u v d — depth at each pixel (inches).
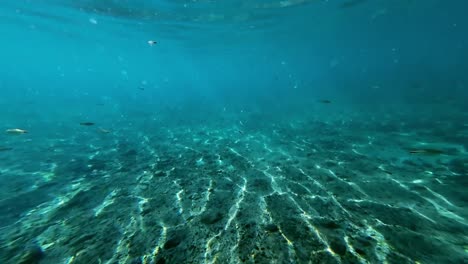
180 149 374.3
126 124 623.8
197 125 603.8
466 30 2679.6
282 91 1736.0
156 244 147.3
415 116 519.5
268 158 314.5
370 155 302.4
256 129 528.4
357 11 904.9
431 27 2026.3
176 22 803.4
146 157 333.1
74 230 164.7
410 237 145.3
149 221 172.9
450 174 228.2
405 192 201.5
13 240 155.6
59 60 3452.3
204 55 1955.0
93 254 140.9
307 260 130.0
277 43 1530.5
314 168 269.7
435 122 445.7
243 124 599.8
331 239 145.8
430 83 1117.1
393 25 1531.7
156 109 956.0
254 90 2055.9
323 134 439.8
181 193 217.3
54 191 226.1
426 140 345.7
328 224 161.0
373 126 468.1
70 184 241.9
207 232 157.2
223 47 1485.0
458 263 126.5
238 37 1157.1
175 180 248.1
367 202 188.5
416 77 1509.6
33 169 284.0
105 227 167.2
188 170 277.4
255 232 155.1
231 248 141.0
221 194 212.8
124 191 224.2
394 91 1019.3
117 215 182.1
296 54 2691.9
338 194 204.2
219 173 265.3
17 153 346.3
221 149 368.2
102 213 185.8
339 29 1296.8
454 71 1573.6
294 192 211.5
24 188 232.5
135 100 1354.6
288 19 880.9
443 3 1016.9
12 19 852.0
